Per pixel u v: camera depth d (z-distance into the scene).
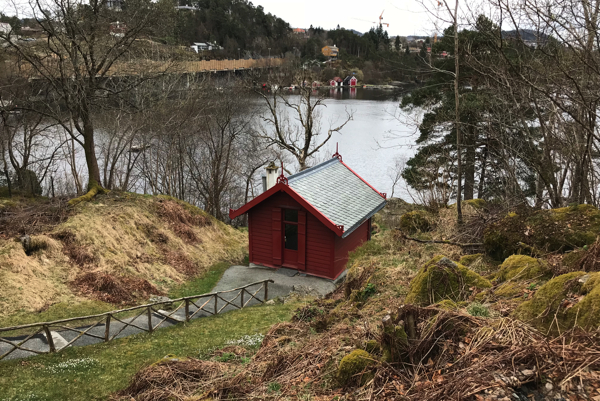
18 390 8.56
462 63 14.05
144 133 28.73
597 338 4.79
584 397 4.30
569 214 10.62
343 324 8.34
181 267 18.94
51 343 10.30
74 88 21.12
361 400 5.39
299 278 18.41
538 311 5.80
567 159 13.92
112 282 15.09
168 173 32.81
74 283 14.85
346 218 18.47
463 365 5.25
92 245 16.92
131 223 19.53
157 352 10.64
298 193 18.03
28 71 22.45
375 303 9.42
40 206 18.77
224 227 25.41
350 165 43.50
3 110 20.36
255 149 34.56
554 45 10.95
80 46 19.95
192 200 36.28
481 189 24.12
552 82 11.41
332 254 18.05
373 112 61.88
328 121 57.03
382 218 27.19
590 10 9.82
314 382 6.32
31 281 13.93
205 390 7.25
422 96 22.78
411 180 27.20
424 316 6.36
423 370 5.49
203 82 32.12
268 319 13.12
